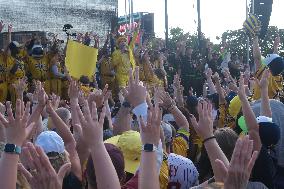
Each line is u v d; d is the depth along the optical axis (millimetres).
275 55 6148
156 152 2877
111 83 13078
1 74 11031
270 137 3561
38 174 2412
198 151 5340
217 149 3242
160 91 5168
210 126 3293
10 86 11070
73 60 6301
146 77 12727
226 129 3707
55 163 3111
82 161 3689
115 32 15227
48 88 11828
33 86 11148
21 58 11594
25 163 2898
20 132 2584
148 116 2900
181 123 5230
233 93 7484
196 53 17922
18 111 2598
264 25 13328
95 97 4410
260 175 3398
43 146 3123
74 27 17266
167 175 3867
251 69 16344
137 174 3375
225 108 7020
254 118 3619
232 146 3602
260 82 4344
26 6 16312
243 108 3660
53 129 4598
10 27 11766
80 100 4402
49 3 16750
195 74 16062
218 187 2629
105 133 4930
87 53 6355
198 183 4109
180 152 5074
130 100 3375
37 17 16547
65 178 3252
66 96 12094
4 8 15914
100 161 2738
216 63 16562
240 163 2428
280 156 4387
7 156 2539
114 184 2719
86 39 13148
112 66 13039
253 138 3551
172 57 16281
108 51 13906
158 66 15484
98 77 13203
